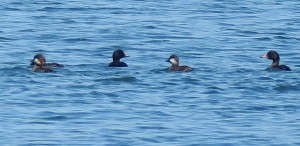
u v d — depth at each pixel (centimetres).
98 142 2819
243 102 3278
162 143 2817
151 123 3019
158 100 3284
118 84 3475
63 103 3228
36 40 4516
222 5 5853
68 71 3675
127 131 2930
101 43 4484
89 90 3391
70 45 4406
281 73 3706
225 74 3672
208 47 4391
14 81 3491
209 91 3400
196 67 3822
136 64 3894
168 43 4494
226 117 3106
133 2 5934
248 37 4703
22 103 3219
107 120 3044
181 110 3175
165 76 3600
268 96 3356
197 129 2964
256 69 3797
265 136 2905
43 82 3488
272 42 4578
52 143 2806
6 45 4350
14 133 2897
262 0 6150
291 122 3059
